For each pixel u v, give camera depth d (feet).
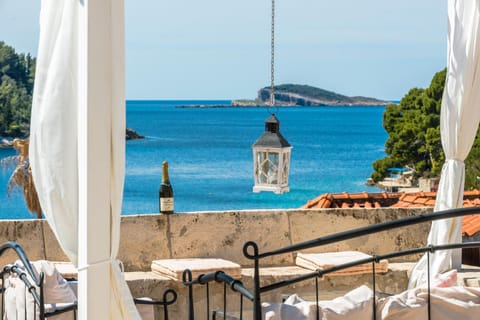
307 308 14.61
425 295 15.19
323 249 27.04
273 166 22.61
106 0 15.60
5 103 139.23
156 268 24.73
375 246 27.32
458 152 23.39
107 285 15.81
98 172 15.62
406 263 26.73
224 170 197.67
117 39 15.78
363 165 201.26
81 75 15.60
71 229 16.12
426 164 146.72
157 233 25.88
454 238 23.62
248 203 194.80
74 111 16.06
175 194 195.42
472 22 22.85
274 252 15.30
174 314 23.86
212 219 26.35
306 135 202.69
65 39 16.03
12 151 138.21
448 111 23.38
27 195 35.76
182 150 199.00
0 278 21.25
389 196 46.98
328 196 48.67
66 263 24.41
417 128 145.79
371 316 14.87
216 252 26.32
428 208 27.53
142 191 192.54
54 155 15.99
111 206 16.01
